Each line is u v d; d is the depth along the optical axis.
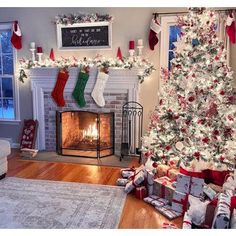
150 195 2.83
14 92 4.64
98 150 4.09
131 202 2.73
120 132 4.25
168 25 3.98
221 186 2.86
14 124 4.71
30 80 4.45
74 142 4.44
